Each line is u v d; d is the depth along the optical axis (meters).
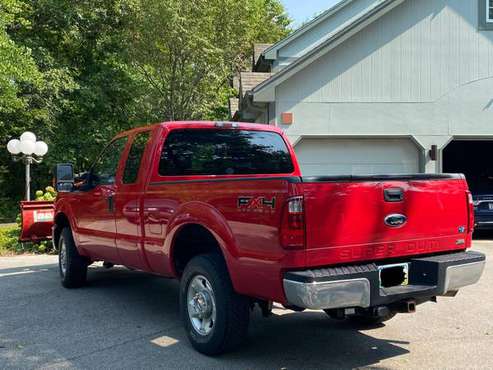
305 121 12.98
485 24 13.26
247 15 23.64
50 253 11.48
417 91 13.17
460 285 4.37
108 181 6.28
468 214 4.73
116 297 6.90
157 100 23.86
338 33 12.78
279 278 3.83
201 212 4.52
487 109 13.27
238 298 4.39
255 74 16.69
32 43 20.92
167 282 7.94
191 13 21.48
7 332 5.33
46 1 21.72
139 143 5.82
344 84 13.02
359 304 3.85
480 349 4.73
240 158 6.07
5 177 23.39
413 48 13.13
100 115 23.88
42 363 4.45
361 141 13.24
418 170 13.31
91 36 23.70
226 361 4.45
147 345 4.90
